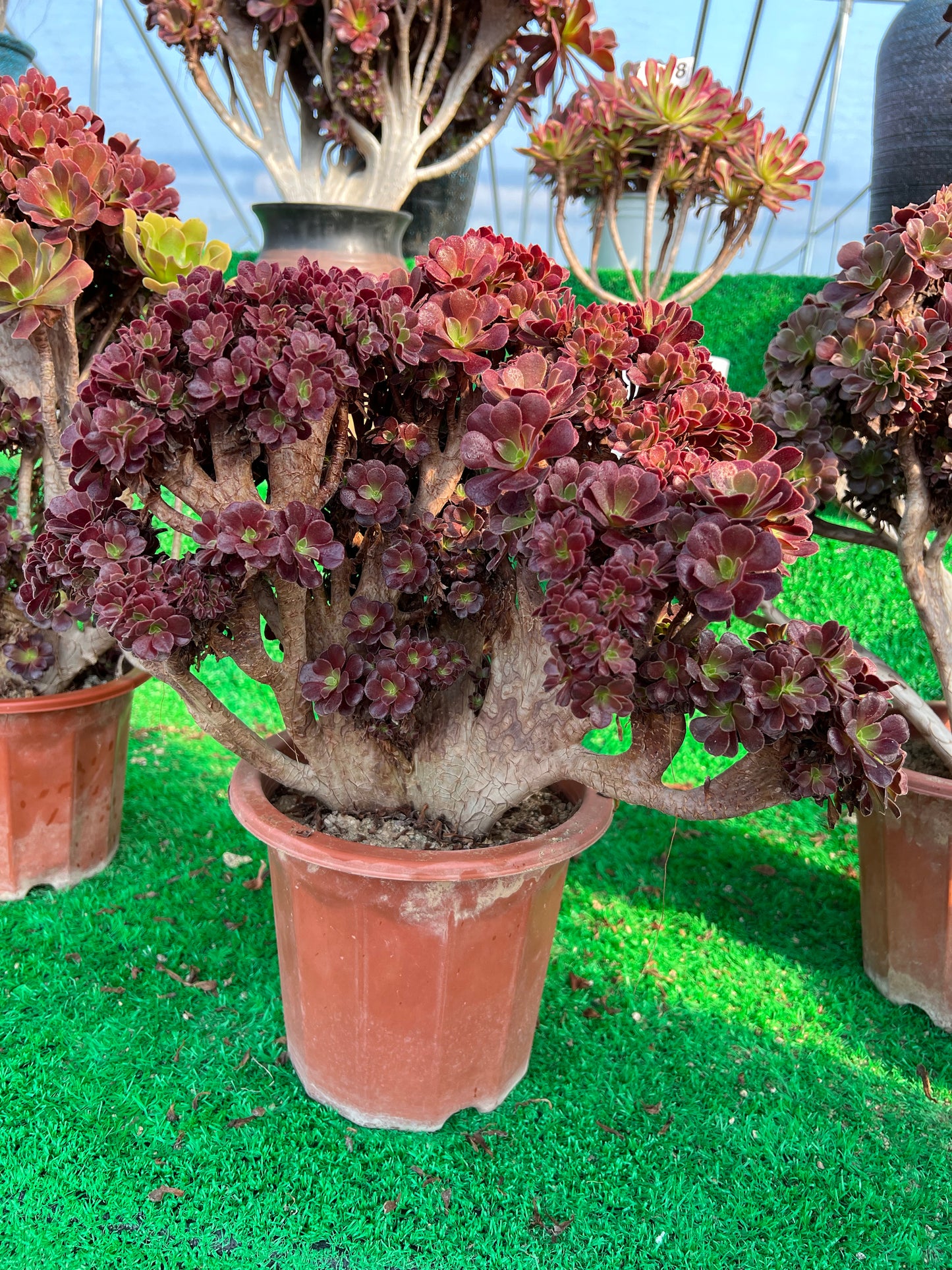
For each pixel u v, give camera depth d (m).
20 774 2.18
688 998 2.08
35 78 1.93
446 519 1.56
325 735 1.65
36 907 2.25
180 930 2.20
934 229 1.80
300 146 3.82
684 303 3.54
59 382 2.08
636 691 1.38
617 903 2.43
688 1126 1.72
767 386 2.20
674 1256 1.46
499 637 1.58
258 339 1.33
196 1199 1.50
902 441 1.92
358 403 1.55
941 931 1.99
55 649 2.28
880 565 3.42
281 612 1.52
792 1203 1.57
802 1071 1.88
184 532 1.49
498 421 1.24
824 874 2.63
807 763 1.34
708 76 3.11
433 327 1.36
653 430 1.34
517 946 1.59
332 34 3.42
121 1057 1.78
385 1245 1.45
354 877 1.47
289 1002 1.73
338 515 1.63
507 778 1.63
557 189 3.48
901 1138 1.73
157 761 3.00
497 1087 1.71
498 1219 1.50
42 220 1.76
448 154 4.10
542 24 3.31
